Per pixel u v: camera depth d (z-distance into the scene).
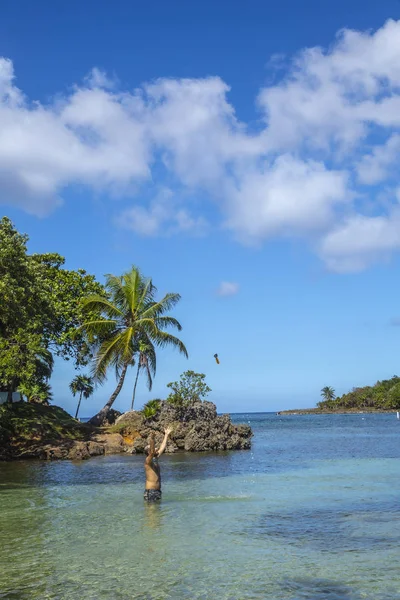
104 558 11.72
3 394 45.44
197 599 9.27
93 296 50.88
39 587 9.93
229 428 44.47
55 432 40.97
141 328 50.28
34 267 36.19
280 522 15.07
